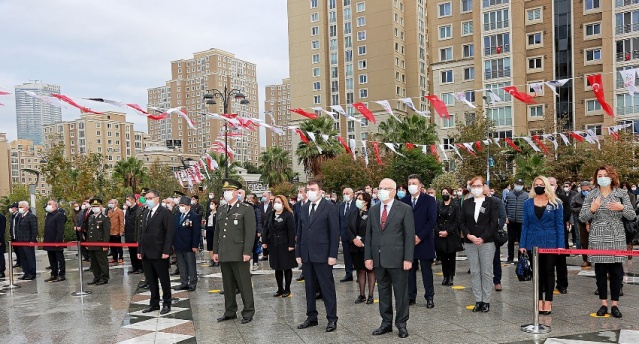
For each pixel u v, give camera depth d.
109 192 27.33
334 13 60.41
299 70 62.03
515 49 40.38
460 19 44.00
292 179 50.25
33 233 12.24
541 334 5.93
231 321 7.16
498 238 7.20
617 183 6.66
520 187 11.50
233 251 7.00
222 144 23.89
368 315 7.24
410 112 59.06
